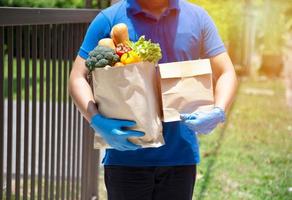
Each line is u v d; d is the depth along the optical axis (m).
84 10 4.25
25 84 3.47
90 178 4.80
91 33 2.89
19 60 3.32
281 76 12.39
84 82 2.80
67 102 4.20
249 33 12.10
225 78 2.88
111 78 2.53
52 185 4.05
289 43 12.56
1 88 3.04
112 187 2.99
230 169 6.23
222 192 5.53
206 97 2.67
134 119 2.55
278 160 6.57
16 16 3.05
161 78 2.63
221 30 10.91
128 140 2.58
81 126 4.54
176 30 2.88
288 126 8.23
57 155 4.10
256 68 12.32
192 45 2.90
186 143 2.95
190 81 2.66
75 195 4.48
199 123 2.59
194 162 2.99
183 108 2.66
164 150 2.92
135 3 2.87
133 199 2.96
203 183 5.75
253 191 5.57
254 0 11.98
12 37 3.14
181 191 2.98
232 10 11.20
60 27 3.98
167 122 2.90
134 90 2.54
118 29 2.64
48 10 3.53
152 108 2.60
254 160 6.57
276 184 5.75
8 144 3.24
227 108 2.78
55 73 3.93
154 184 2.99
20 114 3.38
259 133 7.81
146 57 2.55
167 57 2.88
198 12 2.95
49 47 3.78
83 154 4.57
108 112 2.57
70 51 4.20
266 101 9.93
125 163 2.93
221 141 7.36
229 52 12.09
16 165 3.41
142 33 2.86
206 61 2.69
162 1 2.88
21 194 4.71
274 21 12.43
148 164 2.93
